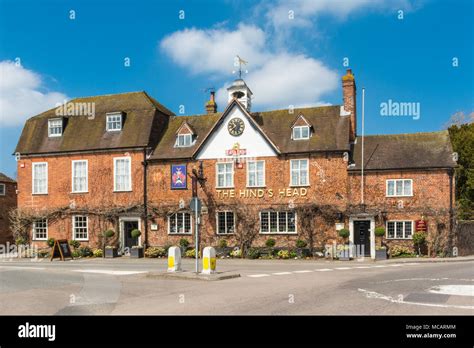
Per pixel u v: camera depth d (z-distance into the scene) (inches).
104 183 1350.9
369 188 1183.6
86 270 831.1
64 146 1392.7
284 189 1218.6
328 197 1189.7
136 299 511.2
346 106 1288.1
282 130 1280.8
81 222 1365.7
